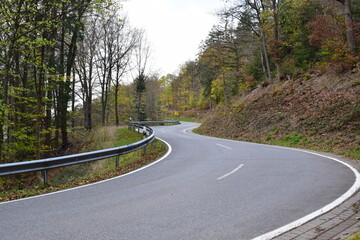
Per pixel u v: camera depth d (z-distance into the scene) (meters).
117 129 27.22
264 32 26.89
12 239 4.14
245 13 25.84
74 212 5.34
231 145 16.33
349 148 12.35
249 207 5.34
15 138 14.70
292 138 16.17
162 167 10.03
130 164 11.41
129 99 53.53
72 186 7.84
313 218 4.70
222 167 9.51
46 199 6.40
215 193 6.37
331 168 8.76
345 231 4.12
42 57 14.08
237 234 4.15
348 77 18.27
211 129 28.55
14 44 12.31
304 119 17.83
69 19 15.06
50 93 19.02
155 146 16.47
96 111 33.47
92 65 29.22
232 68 39.50
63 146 23.02
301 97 20.53
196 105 76.56
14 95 13.53
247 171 8.70
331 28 20.66
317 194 6.03
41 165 8.16
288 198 5.82
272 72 30.02
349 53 18.48
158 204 5.68
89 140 23.52
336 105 16.70
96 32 27.86
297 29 25.59
